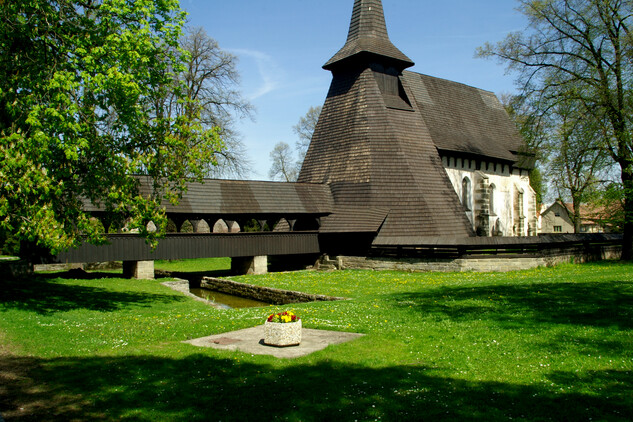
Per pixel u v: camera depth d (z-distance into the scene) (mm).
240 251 29531
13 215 13156
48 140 12477
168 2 16406
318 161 37812
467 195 40156
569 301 14555
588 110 30375
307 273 30094
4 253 39969
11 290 18625
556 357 8969
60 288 20219
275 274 29844
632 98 28922
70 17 15266
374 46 36875
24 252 23203
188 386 7773
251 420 6492
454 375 8203
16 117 13945
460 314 13250
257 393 7441
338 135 37125
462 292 17781
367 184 33531
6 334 11273
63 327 12250
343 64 38094
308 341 10766
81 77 14469
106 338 11227
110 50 14578
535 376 8047
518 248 28750
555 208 82938
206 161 16688
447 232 32156
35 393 7457
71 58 14680
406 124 36406
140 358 9414
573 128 31094
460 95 45500
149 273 26641
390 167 33781
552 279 21156
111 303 17391
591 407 6746
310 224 34688
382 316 13555
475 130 43344
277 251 31000
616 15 29984
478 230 40438
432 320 12617
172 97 32438
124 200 15086
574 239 31797
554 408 6742
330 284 23812
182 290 24250
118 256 25516
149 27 15695
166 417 6590
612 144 30875
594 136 30719
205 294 26750
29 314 13938
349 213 32875
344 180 35000
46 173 12695
